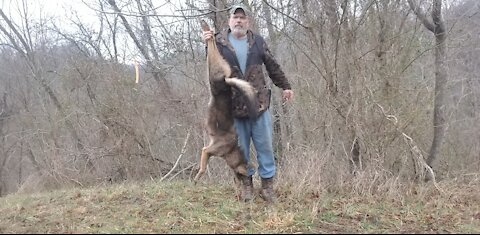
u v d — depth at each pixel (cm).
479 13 862
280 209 524
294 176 664
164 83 1112
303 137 776
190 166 991
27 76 1862
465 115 1074
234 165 547
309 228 466
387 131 690
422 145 802
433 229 479
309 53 725
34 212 515
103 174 1134
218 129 537
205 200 563
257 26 895
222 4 859
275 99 913
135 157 1108
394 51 710
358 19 698
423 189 631
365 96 691
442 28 781
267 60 550
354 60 695
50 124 1359
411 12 734
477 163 902
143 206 533
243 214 505
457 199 611
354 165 679
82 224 462
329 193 625
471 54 1098
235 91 524
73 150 1199
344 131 703
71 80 1285
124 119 1124
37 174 1273
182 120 1058
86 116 1206
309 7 705
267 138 545
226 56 527
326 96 711
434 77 807
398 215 532
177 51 1061
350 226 479
